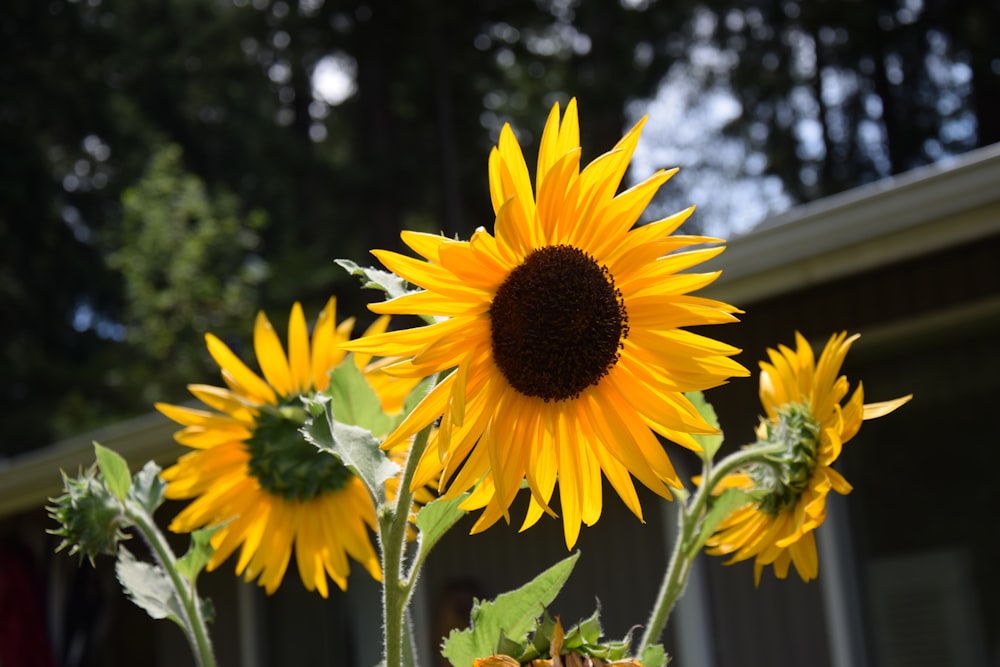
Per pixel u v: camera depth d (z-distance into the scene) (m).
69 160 23.69
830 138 22.02
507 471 1.64
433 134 24.08
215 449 2.24
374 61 23.89
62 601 10.09
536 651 1.41
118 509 1.77
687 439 1.69
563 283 1.61
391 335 1.59
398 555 1.54
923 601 5.79
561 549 7.05
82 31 23.84
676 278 1.67
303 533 2.22
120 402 20.88
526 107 24.27
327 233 23.39
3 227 22.22
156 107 25.78
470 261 1.59
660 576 6.62
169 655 9.80
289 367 2.33
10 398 21.08
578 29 23.48
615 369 1.68
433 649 7.46
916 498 5.88
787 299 6.17
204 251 20.34
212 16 26.09
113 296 23.34
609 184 1.64
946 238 5.36
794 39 22.52
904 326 5.83
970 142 21.05
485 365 1.64
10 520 10.26
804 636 6.05
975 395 5.71
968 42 20.25
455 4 23.28
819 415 1.79
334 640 8.55
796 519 1.76
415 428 1.54
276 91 26.53
